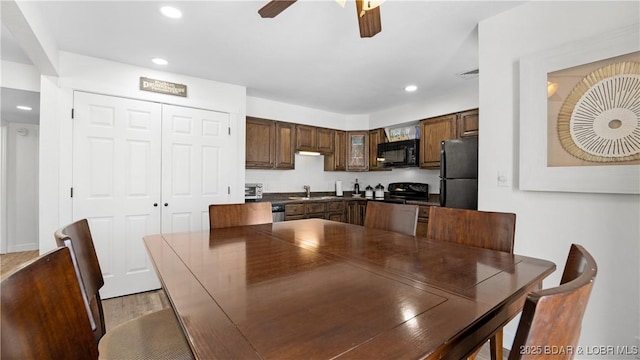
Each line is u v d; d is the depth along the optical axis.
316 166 4.97
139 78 2.80
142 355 1.00
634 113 1.41
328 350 0.55
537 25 1.76
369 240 1.57
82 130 2.56
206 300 0.78
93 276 1.16
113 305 2.54
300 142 4.36
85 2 1.78
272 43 2.33
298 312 0.71
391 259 1.20
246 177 4.18
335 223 2.15
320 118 4.64
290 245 1.45
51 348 0.59
